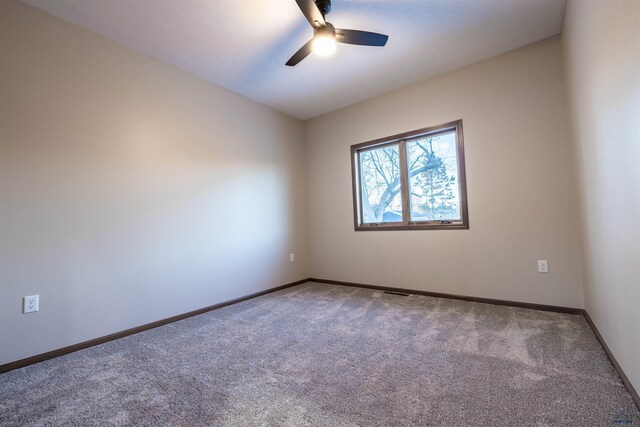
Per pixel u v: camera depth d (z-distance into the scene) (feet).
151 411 4.52
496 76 9.30
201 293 9.77
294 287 13.05
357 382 5.15
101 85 7.73
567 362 5.51
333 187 13.55
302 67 9.70
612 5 4.12
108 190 7.75
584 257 7.48
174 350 6.81
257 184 12.07
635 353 4.14
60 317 6.82
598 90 4.98
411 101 11.09
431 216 10.89
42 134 6.70
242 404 4.62
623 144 4.08
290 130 13.89
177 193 9.30
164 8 6.84
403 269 11.39
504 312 8.54
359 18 7.42
